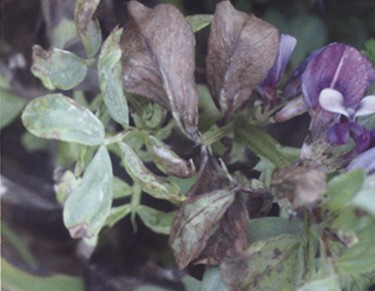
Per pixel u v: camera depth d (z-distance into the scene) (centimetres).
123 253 37
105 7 38
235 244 33
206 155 34
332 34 42
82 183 32
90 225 32
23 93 38
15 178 37
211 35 34
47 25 38
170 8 33
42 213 37
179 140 37
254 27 34
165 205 38
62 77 33
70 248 37
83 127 32
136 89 33
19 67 38
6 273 36
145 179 32
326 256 31
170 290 37
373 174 32
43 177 37
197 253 32
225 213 33
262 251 32
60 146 37
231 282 32
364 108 33
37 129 31
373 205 28
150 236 38
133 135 35
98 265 37
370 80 34
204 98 38
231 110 34
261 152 35
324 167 33
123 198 39
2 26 38
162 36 33
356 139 33
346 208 30
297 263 32
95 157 32
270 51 34
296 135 40
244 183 34
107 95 32
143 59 33
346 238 30
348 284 32
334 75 33
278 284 32
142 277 37
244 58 34
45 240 37
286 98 35
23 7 38
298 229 34
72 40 37
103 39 38
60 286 36
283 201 32
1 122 37
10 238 36
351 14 42
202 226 32
